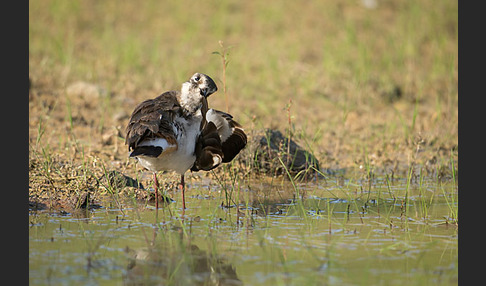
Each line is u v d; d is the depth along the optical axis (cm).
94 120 1656
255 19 2662
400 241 954
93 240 937
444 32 2541
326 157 1495
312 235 977
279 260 868
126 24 2586
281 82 2061
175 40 2441
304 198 1202
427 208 1137
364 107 1877
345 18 2667
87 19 2608
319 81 2059
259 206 1139
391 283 795
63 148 1427
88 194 1135
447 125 1739
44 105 1705
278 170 1372
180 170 1073
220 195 1205
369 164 1443
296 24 2616
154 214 1074
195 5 2805
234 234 976
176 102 1055
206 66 2144
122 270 828
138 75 2038
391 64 2195
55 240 934
